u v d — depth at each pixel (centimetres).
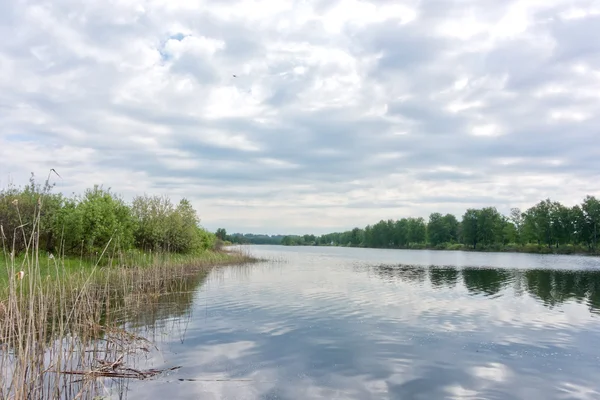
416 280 3450
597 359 1262
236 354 1260
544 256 8850
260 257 6575
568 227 10750
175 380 1042
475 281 3406
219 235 11538
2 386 832
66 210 3138
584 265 5672
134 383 1020
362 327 1628
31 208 2814
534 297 2488
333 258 7594
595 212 10194
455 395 978
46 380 1016
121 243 3462
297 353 1276
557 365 1206
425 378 1084
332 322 1711
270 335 1490
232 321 1711
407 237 16625
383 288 2858
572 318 1856
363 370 1134
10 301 891
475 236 13312
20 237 2650
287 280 3334
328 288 2825
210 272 3988
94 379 1007
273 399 938
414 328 1627
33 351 891
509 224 12600
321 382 1044
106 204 3438
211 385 1013
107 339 1310
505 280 3503
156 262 3145
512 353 1314
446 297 2456
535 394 995
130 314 1839
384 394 976
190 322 1689
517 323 1741
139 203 4750
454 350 1334
